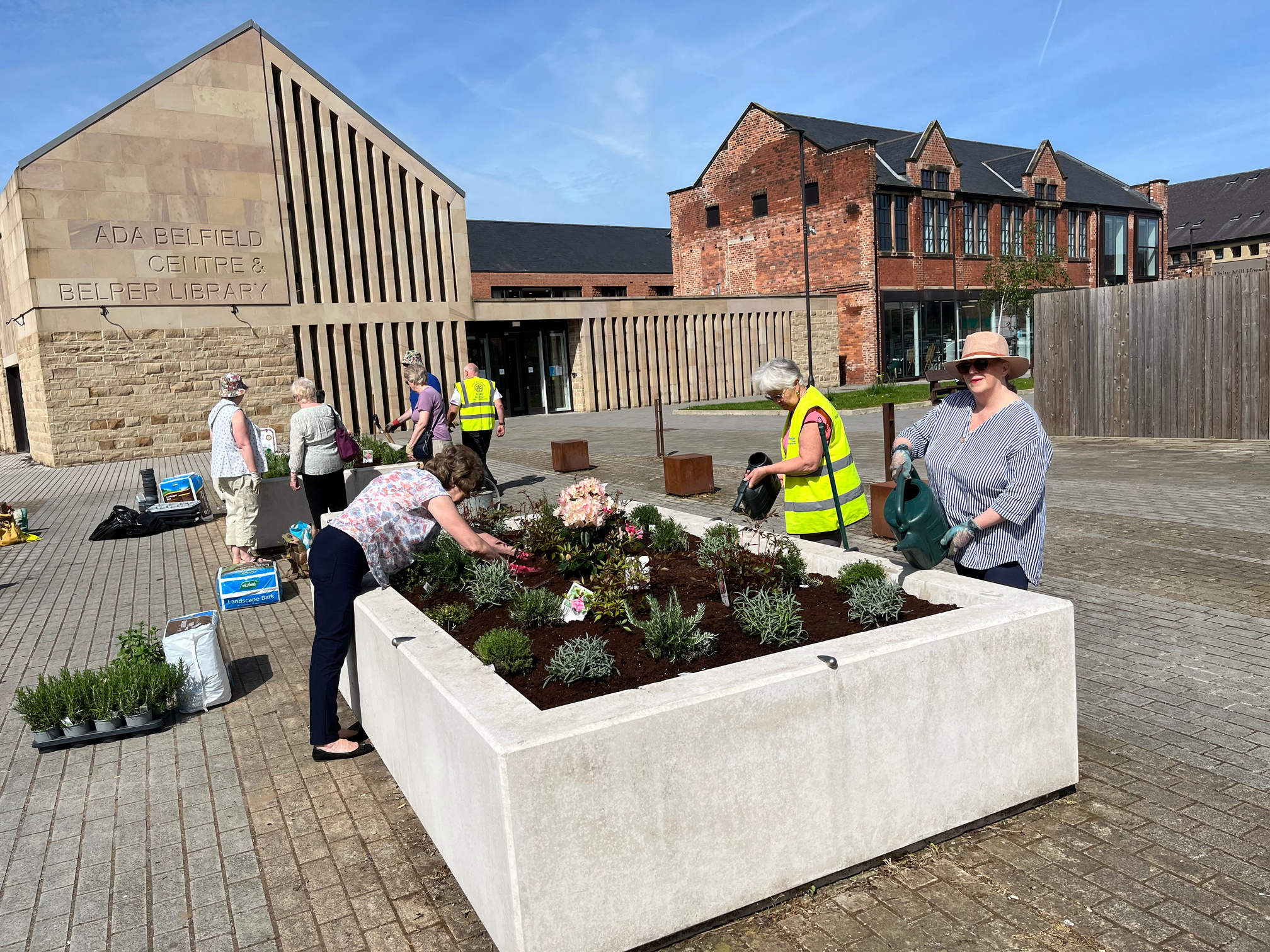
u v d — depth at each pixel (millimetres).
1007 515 3773
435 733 3244
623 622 3984
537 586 4773
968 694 3377
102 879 3502
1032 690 3537
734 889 2963
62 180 18812
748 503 4926
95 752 4715
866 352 34438
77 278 19125
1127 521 8805
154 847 3721
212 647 5254
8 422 25406
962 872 3215
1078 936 2832
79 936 3139
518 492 12438
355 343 22969
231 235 20844
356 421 23203
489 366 27719
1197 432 15062
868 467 13375
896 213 35000
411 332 24250
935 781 3348
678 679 2971
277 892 3355
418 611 4168
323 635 4375
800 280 36531
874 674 3145
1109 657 5254
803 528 4930
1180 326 15102
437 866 3467
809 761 3053
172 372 20312
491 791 2637
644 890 2787
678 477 11273
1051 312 16688
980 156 42594
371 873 3441
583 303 28172
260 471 8438
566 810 2623
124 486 15836
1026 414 3803
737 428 20469
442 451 4496
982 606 3578
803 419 4816
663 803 2789
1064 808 3629
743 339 32125
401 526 4383
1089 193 43719
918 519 3926
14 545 10812
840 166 34406
